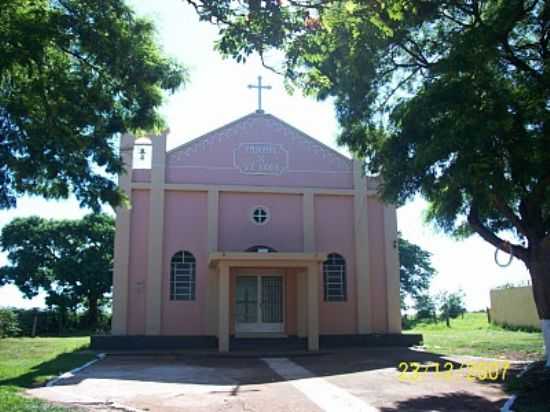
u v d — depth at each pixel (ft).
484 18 38.47
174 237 70.18
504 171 34.35
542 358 52.95
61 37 33.42
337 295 71.92
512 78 37.52
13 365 51.44
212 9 24.11
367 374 45.85
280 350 63.77
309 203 73.15
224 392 38.06
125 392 37.99
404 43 41.63
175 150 72.02
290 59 26.37
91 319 137.90
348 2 23.18
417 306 151.74
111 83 38.27
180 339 67.10
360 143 46.32
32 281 137.59
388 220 74.28
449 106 34.76
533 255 41.52
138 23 37.60
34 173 36.65
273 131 74.43
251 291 70.33
